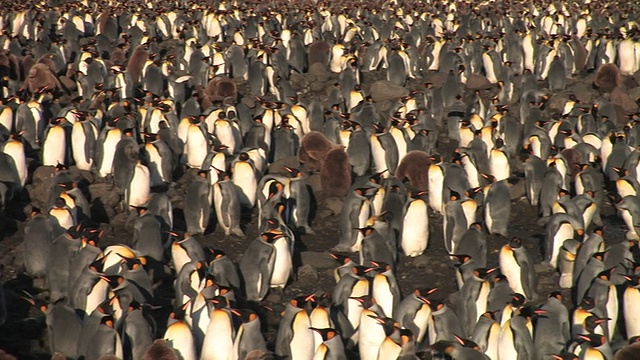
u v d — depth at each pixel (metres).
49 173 19.91
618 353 11.70
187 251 14.97
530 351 12.05
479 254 15.63
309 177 20.20
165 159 20.08
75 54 32.38
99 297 13.18
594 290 13.47
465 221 16.72
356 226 17.02
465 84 29.08
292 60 31.28
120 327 12.23
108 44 33.78
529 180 19.77
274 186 17.52
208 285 13.08
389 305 13.57
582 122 23.64
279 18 40.38
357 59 29.80
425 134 22.02
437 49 32.09
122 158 19.14
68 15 38.72
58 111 24.22
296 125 23.19
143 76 28.20
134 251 14.56
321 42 32.28
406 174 20.23
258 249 14.84
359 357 12.93
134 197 18.55
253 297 14.86
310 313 12.52
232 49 30.22
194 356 12.32
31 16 37.19
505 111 23.67
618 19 41.12
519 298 12.60
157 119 22.88
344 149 20.64
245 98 27.05
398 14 41.62
